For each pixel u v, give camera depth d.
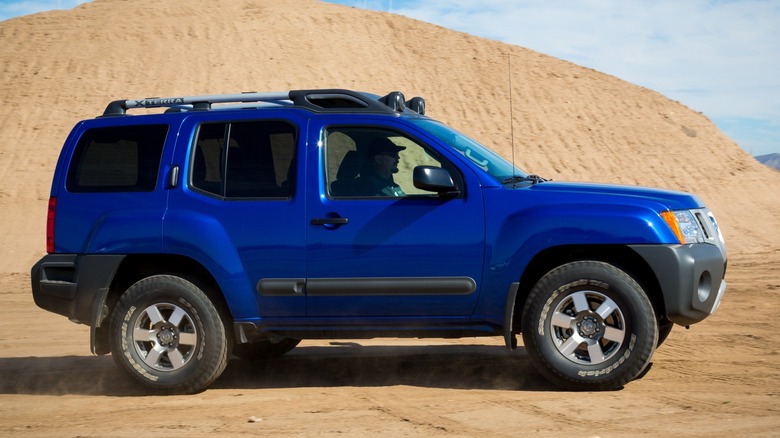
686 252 5.63
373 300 5.96
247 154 6.26
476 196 5.88
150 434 4.99
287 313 6.10
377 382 6.48
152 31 42.34
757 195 31.31
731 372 6.40
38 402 6.14
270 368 7.27
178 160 6.32
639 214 5.67
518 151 33.88
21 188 27.00
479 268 5.83
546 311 5.75
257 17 45.28
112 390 6.50
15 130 31.88
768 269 15.84
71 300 6.34
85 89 35.59
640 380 6.13
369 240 5.93
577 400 5.51
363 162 6.12
